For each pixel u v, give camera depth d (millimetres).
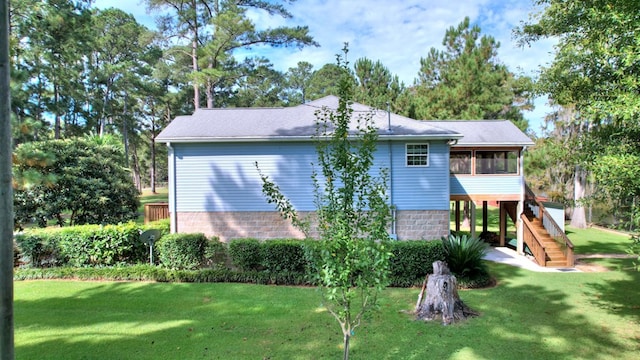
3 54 3098
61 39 19844
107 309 7789
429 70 25094
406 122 13070
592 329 6898
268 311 7711
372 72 25766
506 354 5859
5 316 3084
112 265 10812
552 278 10664
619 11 5578
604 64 6223
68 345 6070
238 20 20188
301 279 9688
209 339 6328
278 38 22688
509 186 14133
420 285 9594
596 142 6676
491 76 21109
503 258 13594
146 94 35375
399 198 12328
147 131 42375
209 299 8477
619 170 5367
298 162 12352
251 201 12492
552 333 6707
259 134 12164
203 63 22266
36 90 17141
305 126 12828
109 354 5770
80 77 28188
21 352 5820
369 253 4117
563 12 7664
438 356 5762
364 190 4434
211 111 14875
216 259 11062
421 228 12320
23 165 7703
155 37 23047
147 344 6121
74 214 14320
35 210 13352
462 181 14133
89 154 14633
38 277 10102
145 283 9773
